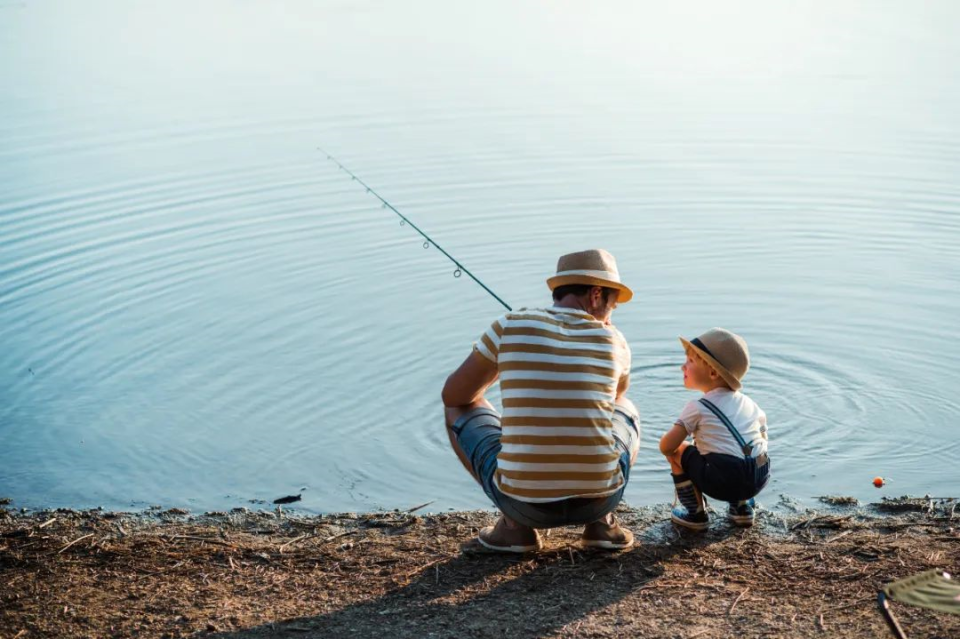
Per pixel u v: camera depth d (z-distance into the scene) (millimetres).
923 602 2803
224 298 7988
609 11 19984
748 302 7598
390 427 6039
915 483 5090
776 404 6047
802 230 8969
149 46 17156
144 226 9453
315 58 16031
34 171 10797
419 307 7789
